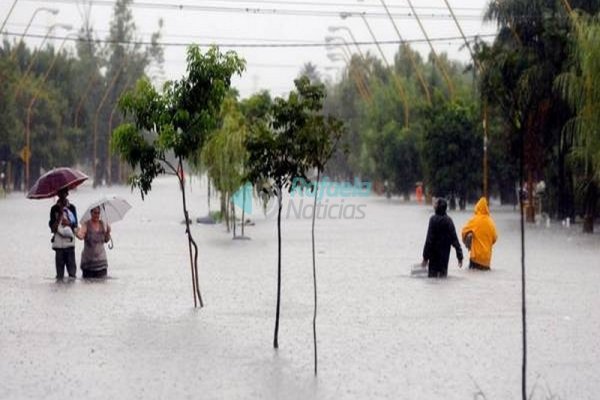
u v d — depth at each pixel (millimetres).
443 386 15492
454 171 78375
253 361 17297
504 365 17109
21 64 136625
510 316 22469
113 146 23641
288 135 18406
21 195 105500
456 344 19016
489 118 71562
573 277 30188
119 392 14938
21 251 38219
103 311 23000
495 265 33719
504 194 82438
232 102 49344
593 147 44125
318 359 17516
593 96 43906
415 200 99875
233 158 46719
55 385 15391
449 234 30141
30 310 23109
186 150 23672
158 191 126750
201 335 19859
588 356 17891
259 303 24438
